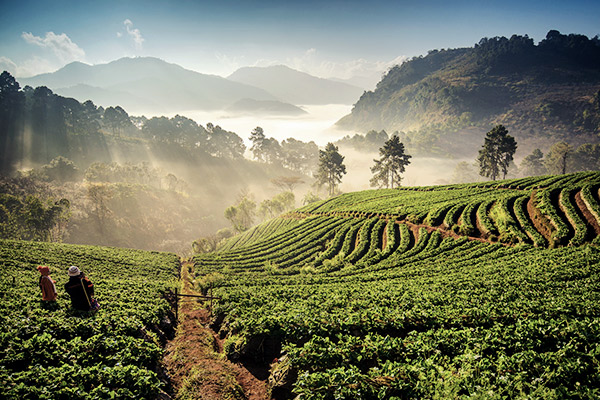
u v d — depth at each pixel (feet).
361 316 67.15
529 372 44.14
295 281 140.46
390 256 171.32
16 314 56.29
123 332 60.18
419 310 71.10
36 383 38.34
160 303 92.73
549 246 140.87
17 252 135.74
